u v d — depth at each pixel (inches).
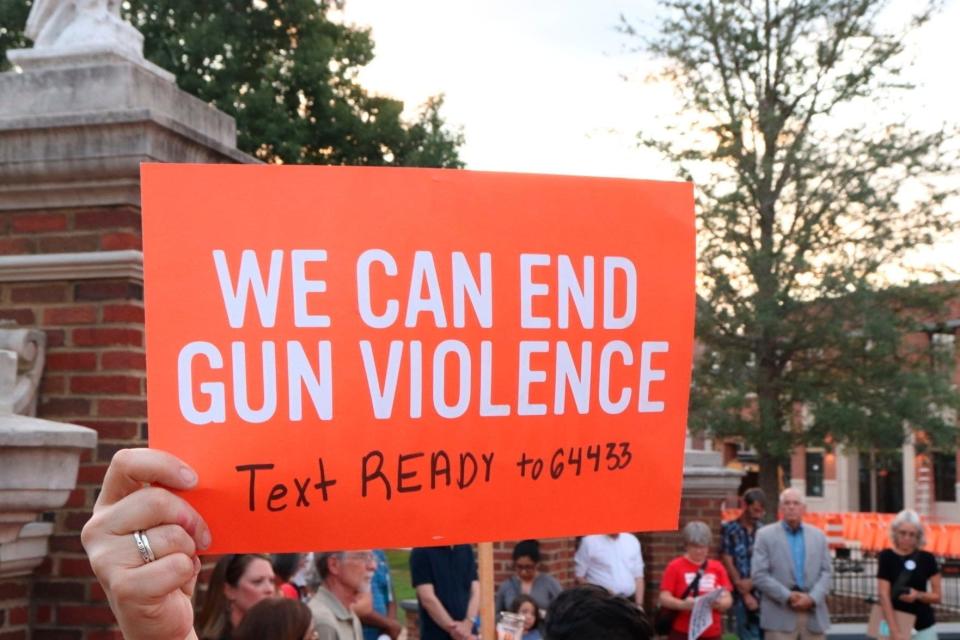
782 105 850.8
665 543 434.6
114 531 59.8
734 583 378.6
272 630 137.0
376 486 74.1
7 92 168.4
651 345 82.1
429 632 245.0
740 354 824.9
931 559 350.3
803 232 815.1
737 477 450.3
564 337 79.9
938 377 812.0
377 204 76.1
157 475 61.1
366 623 251.8
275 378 72.4
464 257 77.8
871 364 816.3
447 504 75.9
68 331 164.6
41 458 135.4
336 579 183.3
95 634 157.8
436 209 77.4
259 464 71.6
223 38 964.6
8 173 163.6
